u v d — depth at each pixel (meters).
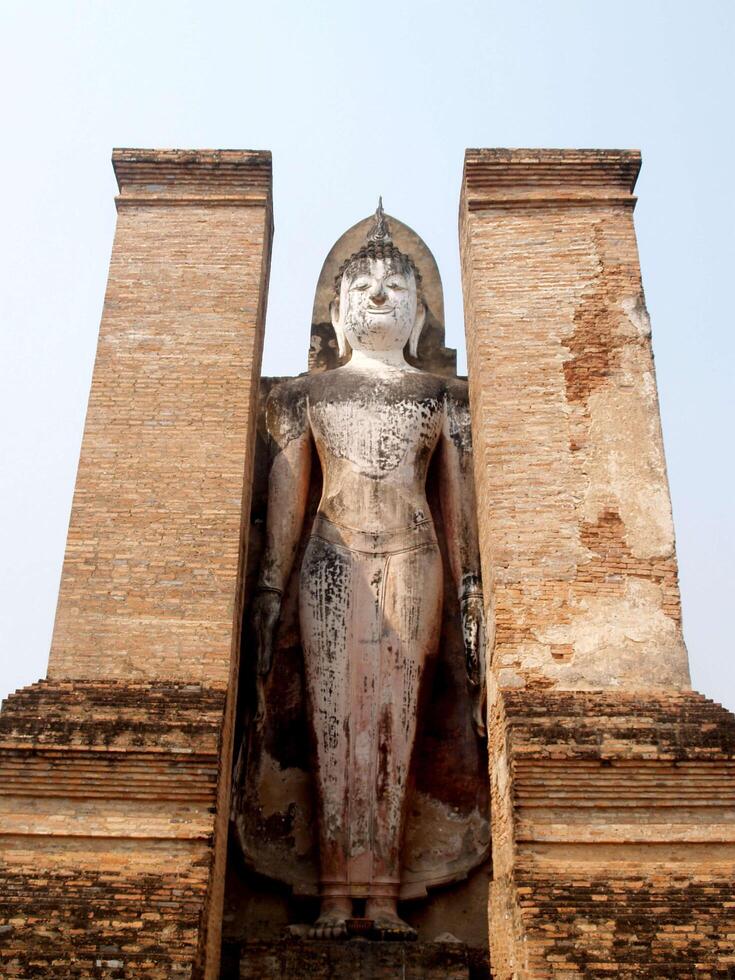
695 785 11.30
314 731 14.03
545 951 10.35
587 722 11.60
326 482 15.33
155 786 11.41
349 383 15.66
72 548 12.98
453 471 15.44
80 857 11.06
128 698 11.95
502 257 14.72
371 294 16.36
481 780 14.21
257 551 15.45
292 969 11.88
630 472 13.27
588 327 14.16
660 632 12.41
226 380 14.03
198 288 14.68
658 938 10.39
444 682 14.79
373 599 14.42
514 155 15.30
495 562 12.77
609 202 15.07
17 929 10.48
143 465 13.48
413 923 13.59
